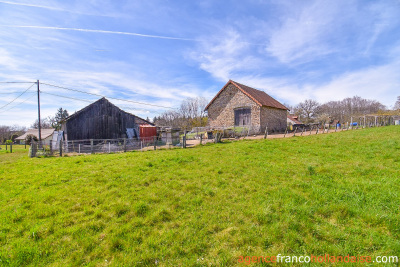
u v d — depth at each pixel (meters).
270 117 24.33
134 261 2.77
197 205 4.50
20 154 18.22
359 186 5.09
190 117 61.69
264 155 9.42
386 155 7.86
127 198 4.96
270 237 3.18
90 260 2.85
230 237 3.26
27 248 3.06
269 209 4.08
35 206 4.61
